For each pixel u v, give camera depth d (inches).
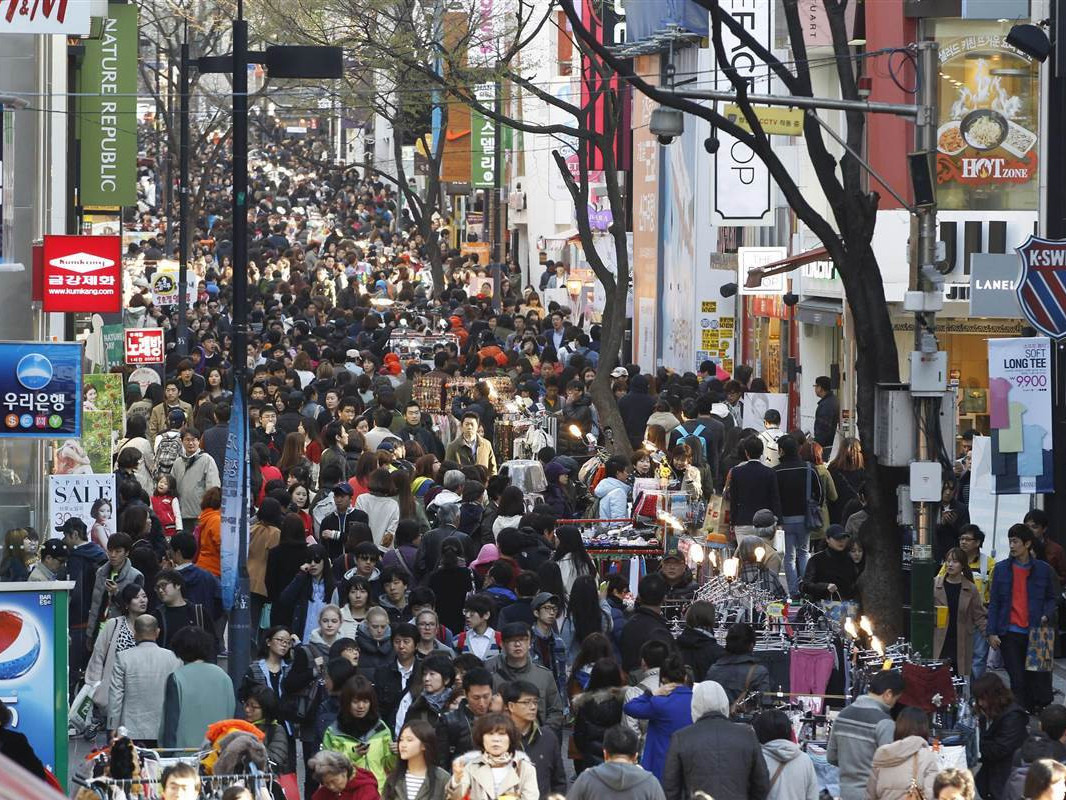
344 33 4106.8
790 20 2031.3
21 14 2005.4
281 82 6614.2
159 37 7608.3
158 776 1218.0
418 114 5713.6
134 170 3873.0
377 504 2081.7
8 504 2578.7
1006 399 2134.6
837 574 1923.0
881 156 3184.1
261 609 2034.9
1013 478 2140.7
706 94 1971.0
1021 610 1877.5
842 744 1304.1
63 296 2731.3
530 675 1382.9
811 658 1567.4
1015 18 2810.0
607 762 1151.6
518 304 5487.2
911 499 1846.7
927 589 1833.2
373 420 2723.9
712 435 2674.7
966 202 3090.6
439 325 4940.9
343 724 1278.3
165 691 1402.6
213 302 5890.8
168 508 2279.8
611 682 1374.3
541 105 7155.5
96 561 1904.5
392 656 1480.1
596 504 2337.6
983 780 1469.0
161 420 2869.1
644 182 5255.9
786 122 3422.7
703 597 1749.5
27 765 1171.9
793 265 3496.6
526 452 2834.6
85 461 2251.5
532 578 1605.6
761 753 1211.9
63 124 3388.3
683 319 4810.5
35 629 1403.8
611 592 1780.3
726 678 1441.9
